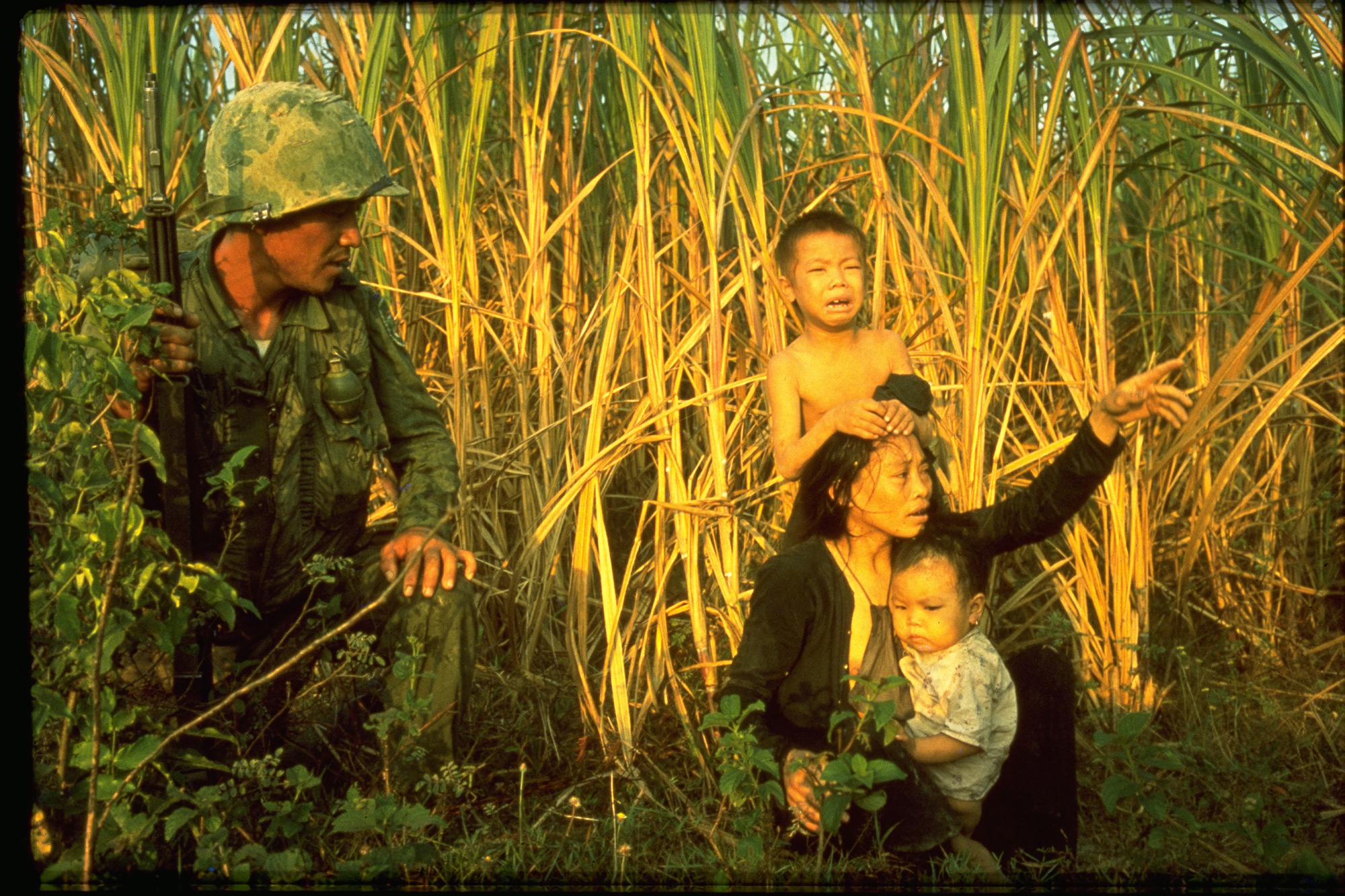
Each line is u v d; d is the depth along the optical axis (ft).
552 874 6.56
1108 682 9.16
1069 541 9.55
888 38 12.08
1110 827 7.69
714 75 9.07
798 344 8.51
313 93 7.46
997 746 6.83
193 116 12.12
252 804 6.75
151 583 5.92
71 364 6.15
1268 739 8.60
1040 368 11.43
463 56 11.33
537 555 9.82
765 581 6.90
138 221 6.90
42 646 5.82
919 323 10.21
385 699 7.59
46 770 5.85
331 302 7.92
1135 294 12.94
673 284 10.82
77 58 11.73
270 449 7.66
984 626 9.66
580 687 8.85
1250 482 11.41
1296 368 11.29
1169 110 9.17
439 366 11.47
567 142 10.89
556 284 11.78
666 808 7.75
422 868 6.39
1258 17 9.02
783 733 6.96
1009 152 9.72
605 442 10.84
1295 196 9.35
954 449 9.43
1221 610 10.81
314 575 7.68
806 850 6.63
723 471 9.11
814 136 12.68
